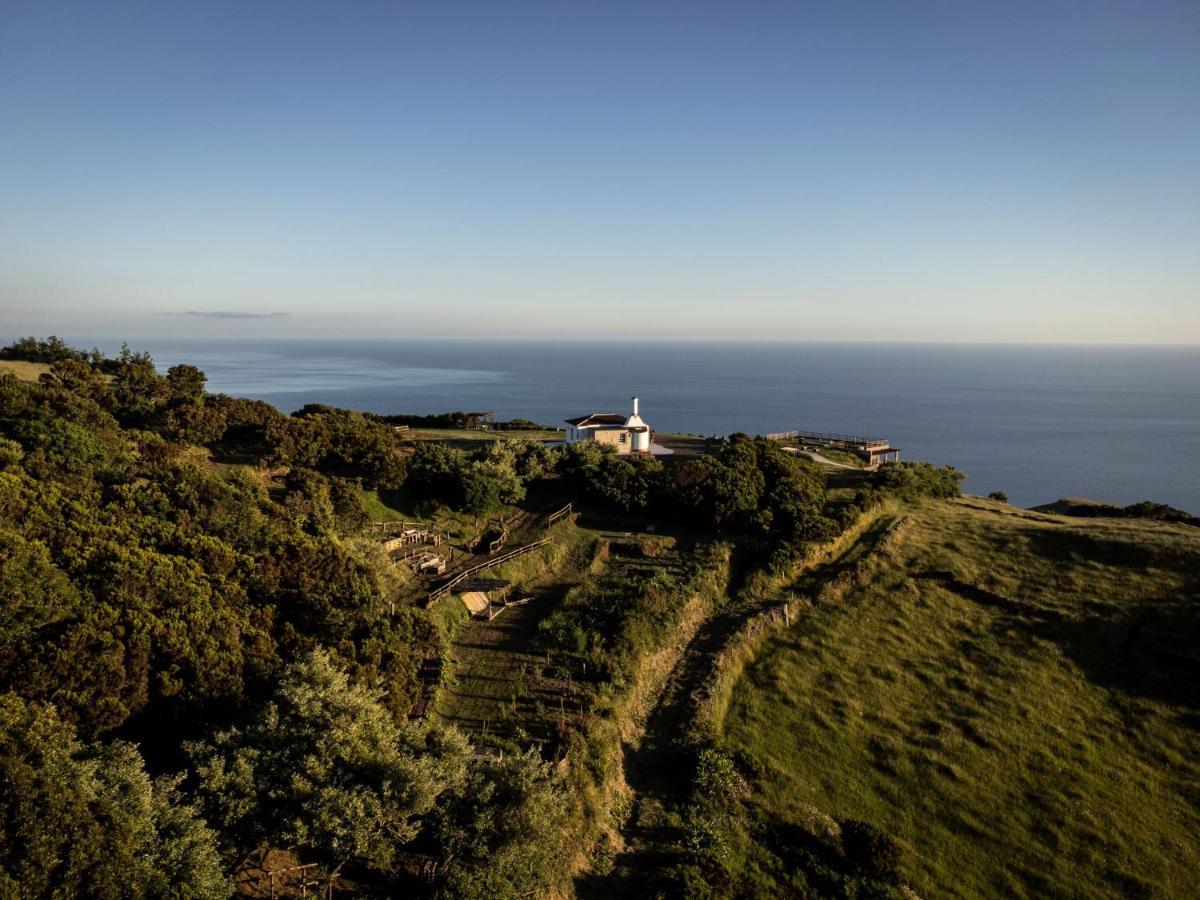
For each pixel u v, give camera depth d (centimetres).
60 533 2348
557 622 3506
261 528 3059
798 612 4022
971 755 2969
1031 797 2759
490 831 1881
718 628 3831
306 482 3934
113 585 2169
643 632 3475
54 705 1711
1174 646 3584
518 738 2584
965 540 4906
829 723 3138
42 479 2756
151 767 1889
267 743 1795
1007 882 2394
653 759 2783
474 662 3191
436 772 1878
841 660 3606
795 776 2797
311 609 2669
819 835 2483
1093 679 3456
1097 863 2472
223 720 2091
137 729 1986
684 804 2520
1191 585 4041
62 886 1231
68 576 2155
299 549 2958
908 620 3969
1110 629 3762
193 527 2822
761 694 3312
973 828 2611
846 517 5016
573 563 4375
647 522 4984
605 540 4647
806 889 2255
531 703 2862
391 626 2850
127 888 1306
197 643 2170
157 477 3178
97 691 1850
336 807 1661
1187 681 3375
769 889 2233
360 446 4688
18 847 1230
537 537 4581
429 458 4931
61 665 1812
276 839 1683
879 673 3516
